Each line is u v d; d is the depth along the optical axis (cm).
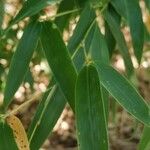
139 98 32
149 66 85
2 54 46
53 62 33
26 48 34
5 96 34
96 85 32
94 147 31
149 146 35
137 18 37
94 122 31
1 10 38
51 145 88
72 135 90
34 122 36
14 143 33
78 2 40
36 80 80
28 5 35
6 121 33
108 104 36
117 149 85
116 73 33
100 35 38
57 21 41
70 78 33
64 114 90
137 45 37
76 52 36
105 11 39
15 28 49
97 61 33
